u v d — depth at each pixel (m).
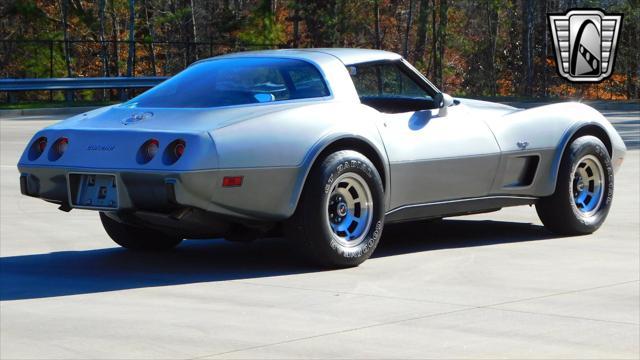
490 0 56.47
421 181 7.58
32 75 44.25
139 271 7.12
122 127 6.85
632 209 10.29
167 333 5.27
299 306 5.91
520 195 8.29
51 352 4.90
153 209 6.73
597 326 5.40
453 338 5.14
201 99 7.05
